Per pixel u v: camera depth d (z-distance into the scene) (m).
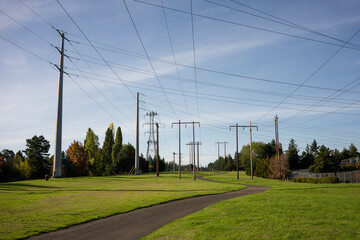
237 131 63.69
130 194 25.19
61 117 41.09
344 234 9.92
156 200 21.20
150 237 10.68
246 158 118.31
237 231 10.77
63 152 103.62
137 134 66.69
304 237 9.64
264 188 35.62
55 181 37.56
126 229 12.45
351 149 113.88
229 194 27.25
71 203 18.91
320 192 26.42
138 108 68.06
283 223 11.94
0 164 71.19
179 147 60.44
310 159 110.69
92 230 12.26
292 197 21.77
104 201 20.17
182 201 21.45
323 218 12.97
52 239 10.81
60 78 41.31
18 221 13.32
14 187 28.23
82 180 41.84
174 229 11.87
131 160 90.88
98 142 84.19
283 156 66.69
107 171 81.31
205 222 13.01
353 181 52.34
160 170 119.44
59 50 41.50
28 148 76.69
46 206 17.47
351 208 15.70
